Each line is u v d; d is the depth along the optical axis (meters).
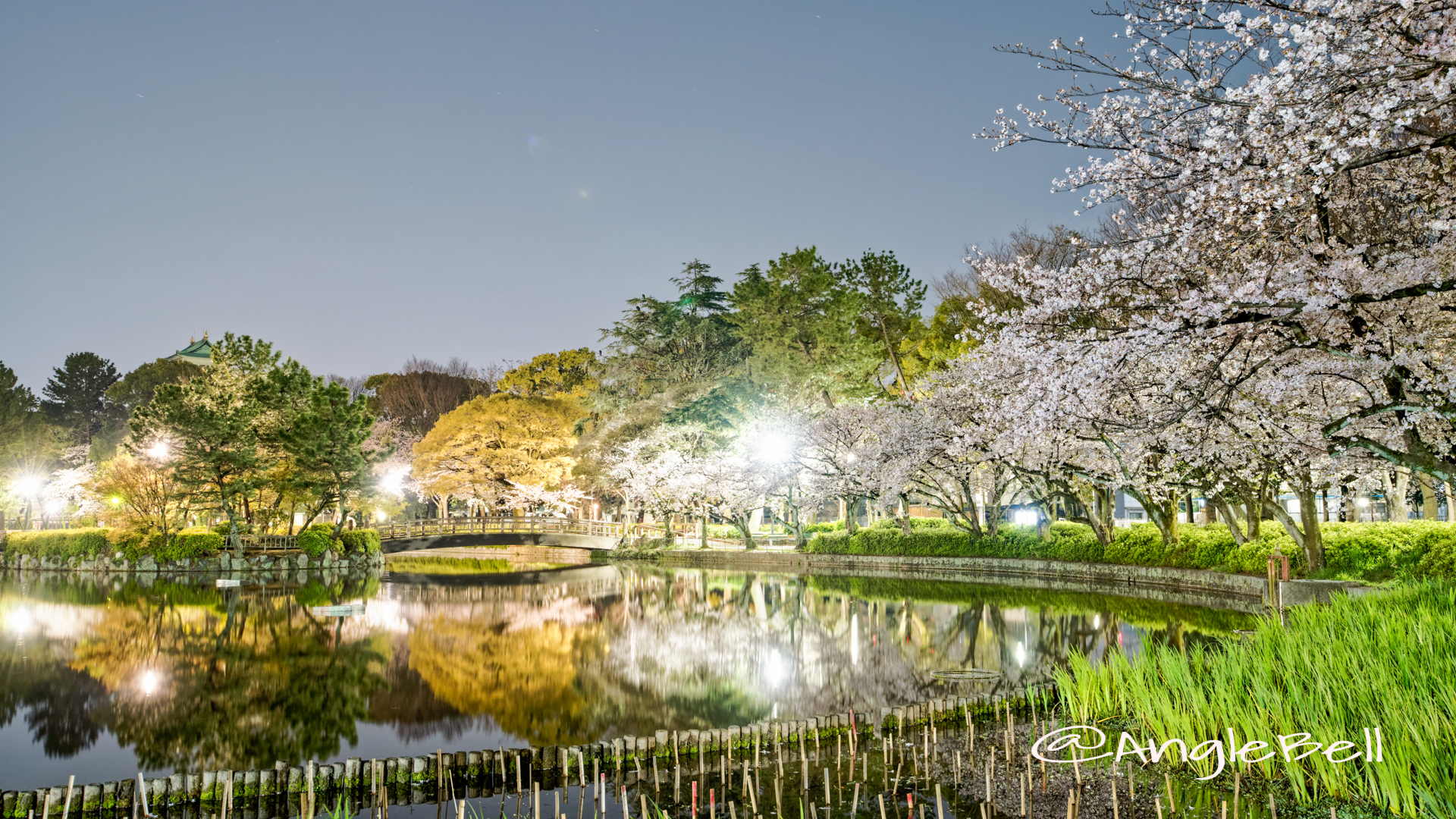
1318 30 7.09
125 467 37.06
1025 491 34.88
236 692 13.39
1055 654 14.81
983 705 10.55
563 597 26.31
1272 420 14.15
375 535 41.16
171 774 9.71
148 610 23.16
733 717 11.44
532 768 9.09
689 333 44.12
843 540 39.03
